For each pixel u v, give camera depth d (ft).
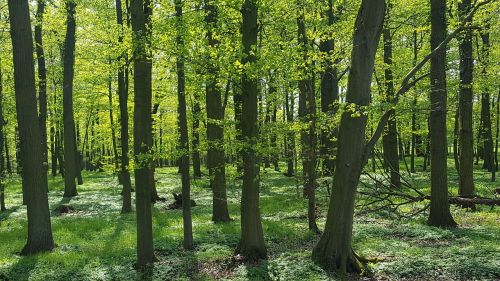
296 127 35.58
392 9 57.62
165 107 108.27
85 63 74.95
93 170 158.40
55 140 119.03
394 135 69.00
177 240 40.42
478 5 36.17
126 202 59.88
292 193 71.56
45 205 38.86
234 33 33.94
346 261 30.22
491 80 56.95
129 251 37.32
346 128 30.32
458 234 37.63
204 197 73.20
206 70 31.32
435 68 41.88
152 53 32.45
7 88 66.85
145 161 31.96
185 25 31.22
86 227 48.83
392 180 69.10
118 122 92.22
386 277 28.45
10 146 130.31
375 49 29.84
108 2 73.36
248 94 31.86
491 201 45.98
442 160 42.27
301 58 33.40
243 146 31.58
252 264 32.17
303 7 34.76
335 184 31.01
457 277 27.09
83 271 32.09
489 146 101.86
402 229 41.34
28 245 38.29
